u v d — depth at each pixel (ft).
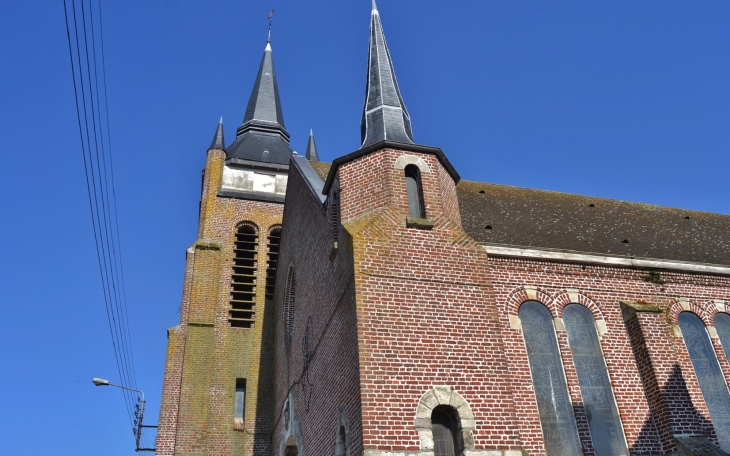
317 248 53.01
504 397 38.04
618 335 49.32
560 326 48.14
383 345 37.40
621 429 44.93
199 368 73.31
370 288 39.17
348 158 48.34
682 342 50.55
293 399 58.90
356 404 36.35
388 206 44.45
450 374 37.70
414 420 35.55
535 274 50.06
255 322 80.69
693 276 54.80
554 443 43.14
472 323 40.04
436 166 48.11
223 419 72.18
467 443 35.73
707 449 42.57
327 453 43.37
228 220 89.92
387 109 53.26
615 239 61.67
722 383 50.24
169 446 69.46
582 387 46.16
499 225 59.21
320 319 49.39
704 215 77.46
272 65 125.90
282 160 103.14
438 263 41.75
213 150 96.53
